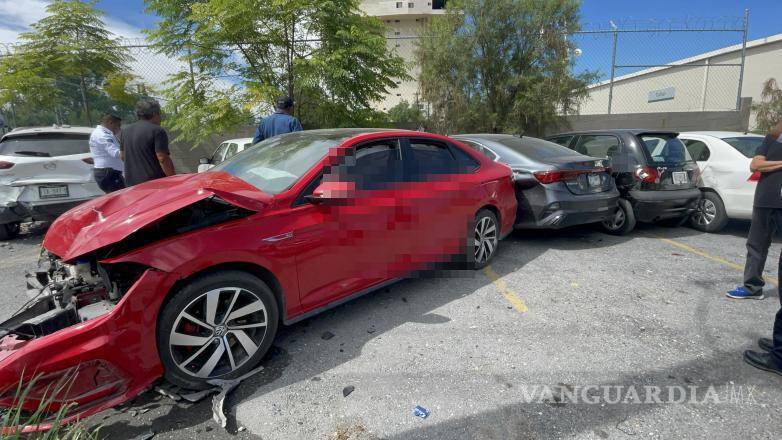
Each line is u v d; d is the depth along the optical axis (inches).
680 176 220.4
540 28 425.7
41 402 69.4
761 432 81.8
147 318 84.7
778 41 812.6
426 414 87.6
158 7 321.7
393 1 2699.3
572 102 446.3
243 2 296.7
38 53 392.5
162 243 89.0
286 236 105.3
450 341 117.3
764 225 134.7
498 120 441.1
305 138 143.0
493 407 89.4
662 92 722.2
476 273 171.3
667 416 86.3
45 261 114.8
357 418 86.9
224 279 94.7
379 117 391.5
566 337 118.7
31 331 84.7
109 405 82.4
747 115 479.5
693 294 148.8
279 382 99.7
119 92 409.4
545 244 214.5
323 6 304.8
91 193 238.4
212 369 95.5
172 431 84.3
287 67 339.9
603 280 162.7
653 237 228.8
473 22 433.7
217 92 335.3
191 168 439.8
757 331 121.9
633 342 115.8
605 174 203.6
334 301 120.2
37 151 229.5
